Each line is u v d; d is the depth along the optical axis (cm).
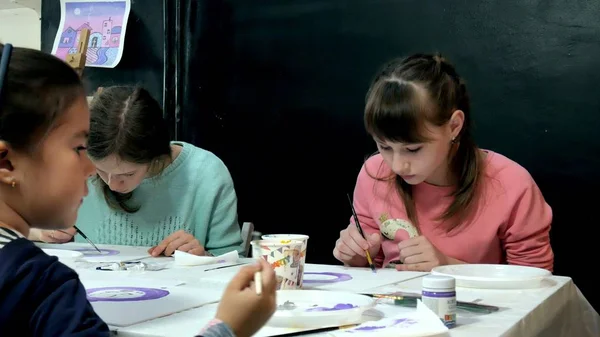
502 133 232
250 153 280
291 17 268
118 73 304
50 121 82
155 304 104
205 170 213
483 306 103
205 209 208
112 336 89
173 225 208
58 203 85
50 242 202
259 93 277
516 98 229
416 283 129
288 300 104
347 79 258
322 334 88
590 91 218
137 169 178
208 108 288
